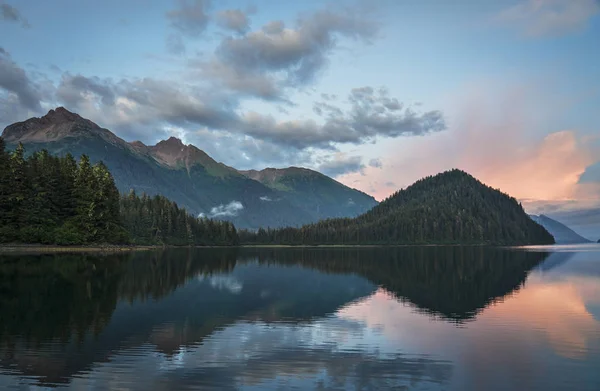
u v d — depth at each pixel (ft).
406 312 113.09
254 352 75.82
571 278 200.54
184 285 167.43
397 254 489.26
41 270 203.00
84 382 60.70
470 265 293.02
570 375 64.95
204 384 60.59
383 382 62.08
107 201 418.92
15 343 79.92
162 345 79.71
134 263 265.13
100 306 117.91
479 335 88.53
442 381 62.54
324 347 79.41
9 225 347.56
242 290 155.94
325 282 184.24
